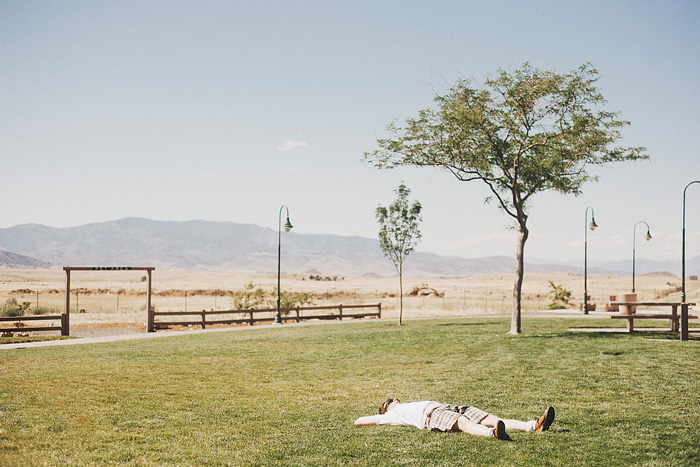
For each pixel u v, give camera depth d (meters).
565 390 9.38
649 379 10.23
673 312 18.53
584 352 14.10
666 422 7.14
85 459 5.98
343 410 8.32
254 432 7.06
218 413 8.13
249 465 5.80
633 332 18.81
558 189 21.33
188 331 25.72
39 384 10.38
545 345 15.89
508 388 9.66
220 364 13.38
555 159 20.20
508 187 21.19
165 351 16.20
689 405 8.12
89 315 36.94
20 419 7.64
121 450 6.31
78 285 100.06
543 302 60.00
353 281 178.12
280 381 10.94
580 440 6.39
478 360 13.44
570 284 123.94
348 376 11.55
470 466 5.60
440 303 55.59
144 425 7.42
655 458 5.76
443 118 20.12
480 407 8.22
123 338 21.78
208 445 6.52
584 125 19.39
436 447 6.20
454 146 20.16
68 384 10.42
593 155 20.00
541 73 19.38
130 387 10.20
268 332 23.56
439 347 16.42
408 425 7.16
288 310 31.28
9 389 9.88
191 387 10.26
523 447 6.15
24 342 20.27
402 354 15.07
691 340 16.19
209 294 76.75
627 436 6.53
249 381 10.95
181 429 7.22
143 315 37.62
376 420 7.26
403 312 40.78
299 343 18.30
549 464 5.62
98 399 9.08
